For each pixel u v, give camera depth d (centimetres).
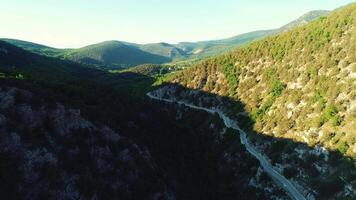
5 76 7412
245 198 8088
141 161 7188
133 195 6506
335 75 9150
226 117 12425
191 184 7950
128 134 7912
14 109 6425
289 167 8212
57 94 7594
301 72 10656
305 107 9181
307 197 7181
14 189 5431
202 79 15850
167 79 18438
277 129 9531
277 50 12988
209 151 10306
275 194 7569
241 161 9262
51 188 5731
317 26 11981
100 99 8769
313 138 8188
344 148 7238
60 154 6284
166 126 10119
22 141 6022
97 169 6475
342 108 8081
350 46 9562
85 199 5888
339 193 6638
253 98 11919
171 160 8319
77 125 6906
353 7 11169
